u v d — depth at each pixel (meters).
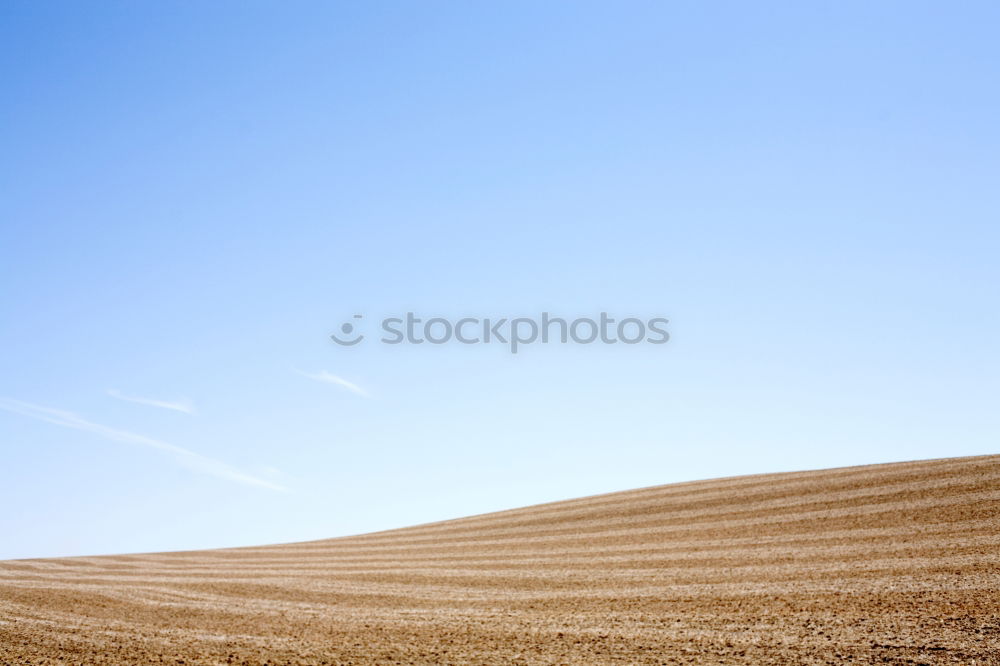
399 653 14.85
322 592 26.19
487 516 58.91
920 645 14.08
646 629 17.11
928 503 36.62
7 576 33.34
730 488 51.72
